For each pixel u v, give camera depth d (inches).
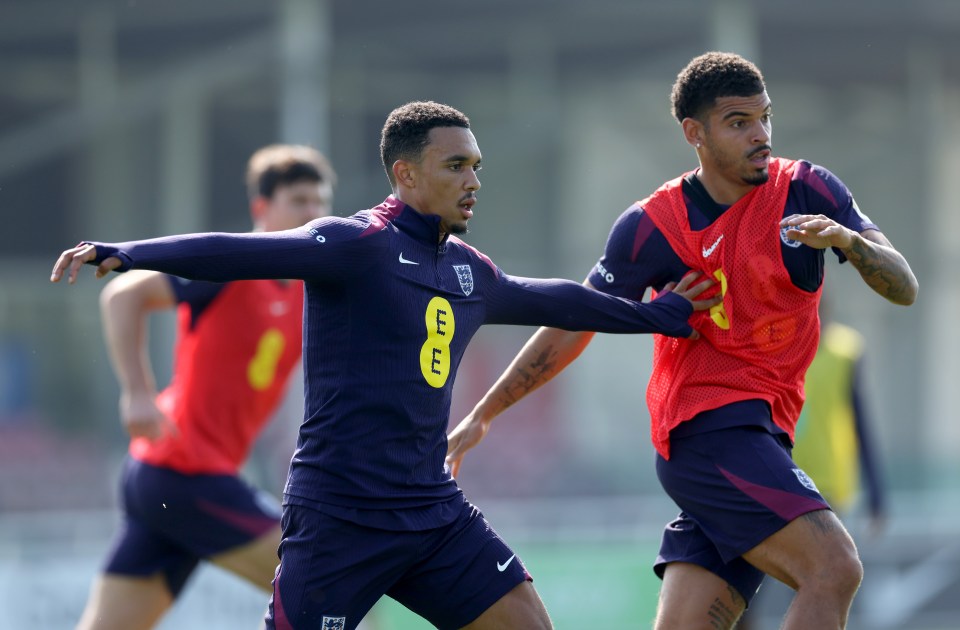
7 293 2470.5
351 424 557.9
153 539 871.1
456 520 585.9
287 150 894.4
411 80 2974.9
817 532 565.9
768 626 1565.0
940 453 3043.8
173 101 2783.0
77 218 2876.5
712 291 603.5
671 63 2908.5
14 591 1419.8
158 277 850.1
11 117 2842.0
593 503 2449.6
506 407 655.8
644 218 613.3
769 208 590.6
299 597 564.7
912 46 2992.1
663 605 625.9
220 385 856.3
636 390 3046.3
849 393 1108.5
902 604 1737.2
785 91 3358.8
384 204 582.6
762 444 594.6
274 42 2514.8
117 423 2440.9
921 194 3398.1
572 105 3139.8
